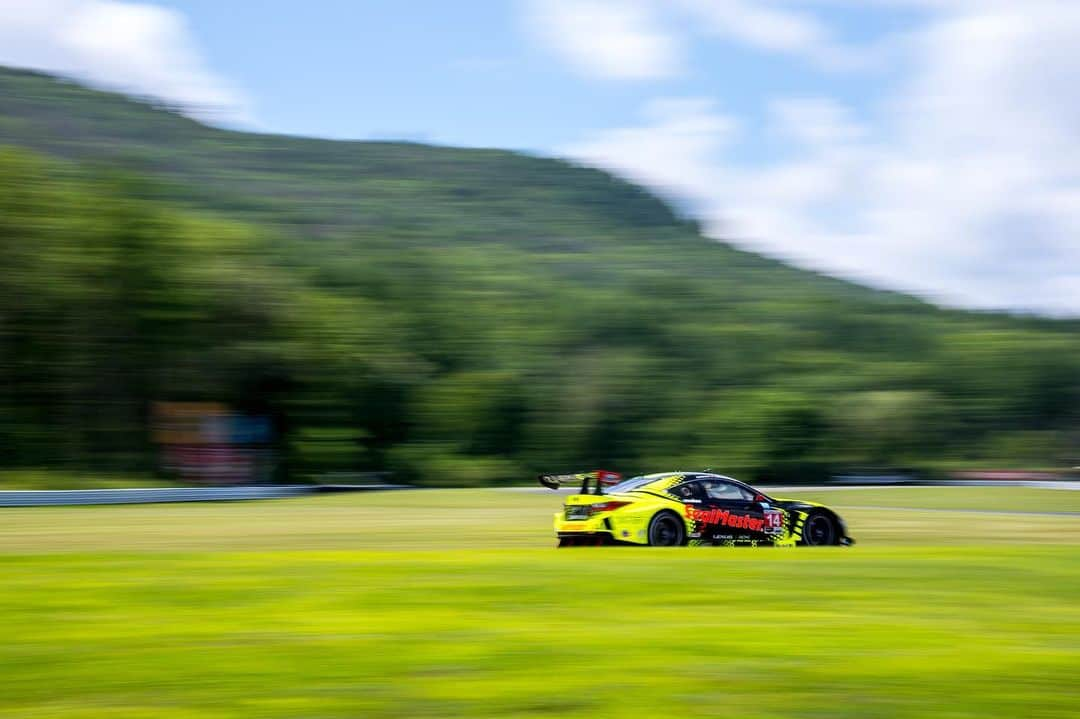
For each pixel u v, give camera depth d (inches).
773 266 6200.8
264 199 5378.9
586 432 2856.8
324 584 394.3
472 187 7239.2
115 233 2237.9
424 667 262.7
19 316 2185.0
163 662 264.5
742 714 224.4
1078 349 3432.6
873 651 285.7
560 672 258.8
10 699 229.5
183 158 6373.0
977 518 1162.6
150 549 691.4
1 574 417.4
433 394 2733.8
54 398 2228.1
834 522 758.5
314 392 2466.8
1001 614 348.5
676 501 707.4
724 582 415.2
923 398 3068.4
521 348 3034.0
